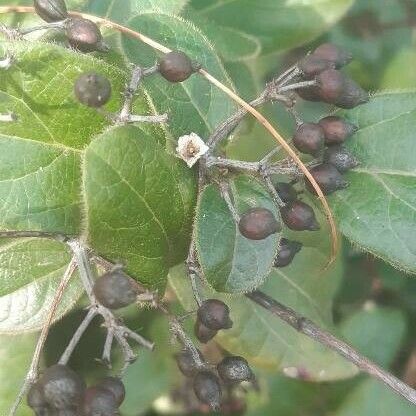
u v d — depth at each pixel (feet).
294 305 0.41
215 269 0.31
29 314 0.35
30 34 0.34
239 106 0.33
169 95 0.33
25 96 0.30
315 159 0.32
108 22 0.32
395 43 0.53
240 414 0.47
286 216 0.32
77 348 0.40
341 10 0.45
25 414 0.38
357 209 0.34
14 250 0.35
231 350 0.41
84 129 0.31
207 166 0.31
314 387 0.47
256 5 0.45
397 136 0.34
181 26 0.34
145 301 0.31
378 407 0.46
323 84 0.32
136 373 0.43
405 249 0.34
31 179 0.31
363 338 0.49
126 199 0.29
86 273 0.29
